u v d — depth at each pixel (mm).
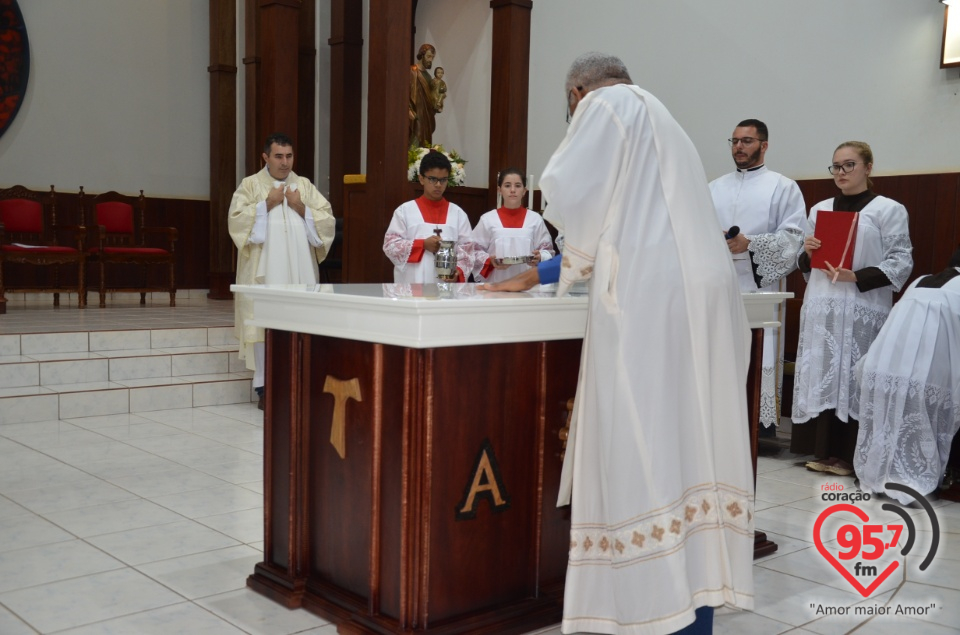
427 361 2172
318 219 5707
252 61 8984
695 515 2141
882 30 5504
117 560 2900
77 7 8898
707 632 2211
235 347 6324
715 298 2176
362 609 2361
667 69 6789
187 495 3688
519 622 2379
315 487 2555
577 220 2133
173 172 9570
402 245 4809
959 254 4105
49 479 3881
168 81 9469
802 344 4516
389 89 5332
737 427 2209
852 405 4379
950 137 5207
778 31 6062
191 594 2623
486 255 5059
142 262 8188
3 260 7258
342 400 2404
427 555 2213
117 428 5008
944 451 3920
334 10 8961
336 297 2311
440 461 2232
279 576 2607
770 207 4789
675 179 2193
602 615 2205
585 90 2355
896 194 5453
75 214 8914
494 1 6426
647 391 2070
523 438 2428
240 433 4957
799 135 5977
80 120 8969
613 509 2066
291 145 5664
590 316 2160
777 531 3443
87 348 5934
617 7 7121
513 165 6445
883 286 4367
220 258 9469
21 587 2639
